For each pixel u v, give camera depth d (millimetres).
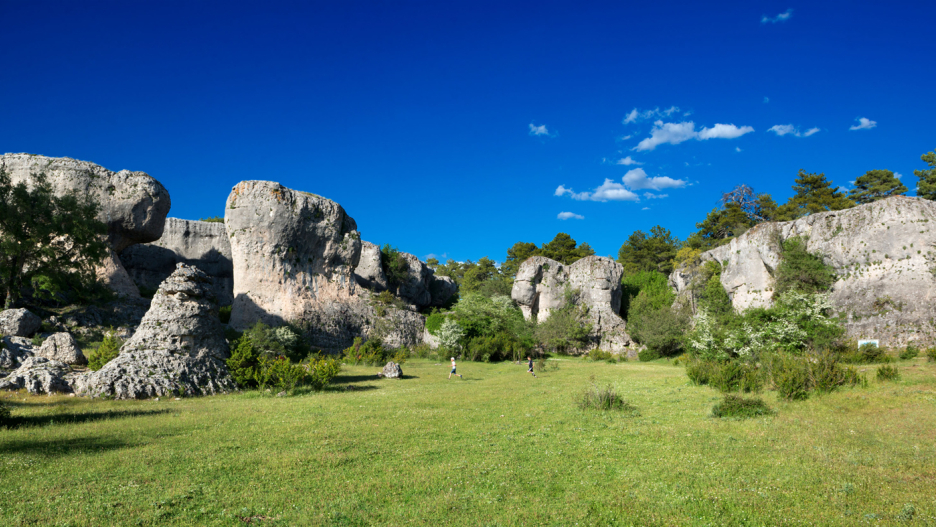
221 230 65062
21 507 6801
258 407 16703
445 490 8047
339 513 6906
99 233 42500
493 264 102938
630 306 70938
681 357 42375
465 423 13711
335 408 16484
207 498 7445
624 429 12617
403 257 76750
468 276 99688
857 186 66812
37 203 37094
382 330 52688
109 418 14125
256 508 7062
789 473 8484
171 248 62250
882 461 8797
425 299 80188
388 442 11328
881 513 6645
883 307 39000
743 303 49812
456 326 49531
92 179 45906
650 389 21062
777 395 16641
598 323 65500
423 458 9969
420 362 43000
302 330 45062
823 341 27797
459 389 23000
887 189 63875
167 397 18797
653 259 89062
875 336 38406
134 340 20734
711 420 13320
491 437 11922
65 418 13789
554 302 68688
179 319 21297
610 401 15891
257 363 23031
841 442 10211
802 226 47469
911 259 38969
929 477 7930
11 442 10656
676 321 51688
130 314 41531
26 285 38469
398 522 6672
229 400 18656
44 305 39312
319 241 52719
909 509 6602
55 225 36875
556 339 59469
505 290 80125
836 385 16797
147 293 53781
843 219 44125
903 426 11227
